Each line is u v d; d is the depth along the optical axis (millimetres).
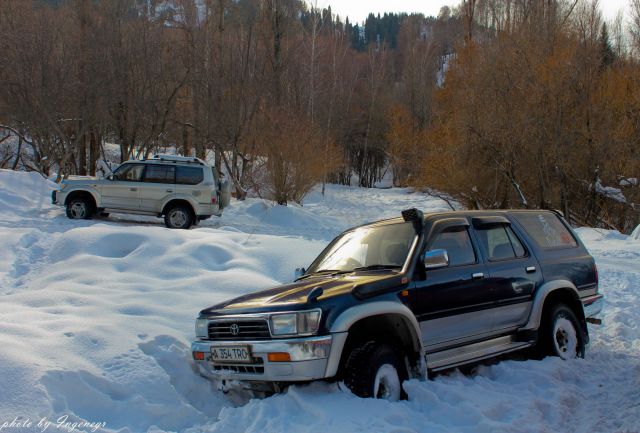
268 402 4902
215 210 18906
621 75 25062
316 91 41812
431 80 62250
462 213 6547
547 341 6738
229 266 10312
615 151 23859
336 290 5273
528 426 4801
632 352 7414
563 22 26656
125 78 29250
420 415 4848
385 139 63188
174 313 7633
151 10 31391
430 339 5633
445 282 5820
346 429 4348
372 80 62812
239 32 33000
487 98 24516
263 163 27469
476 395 5297
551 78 23562
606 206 25375
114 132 33000
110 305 7680
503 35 26078
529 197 25625
